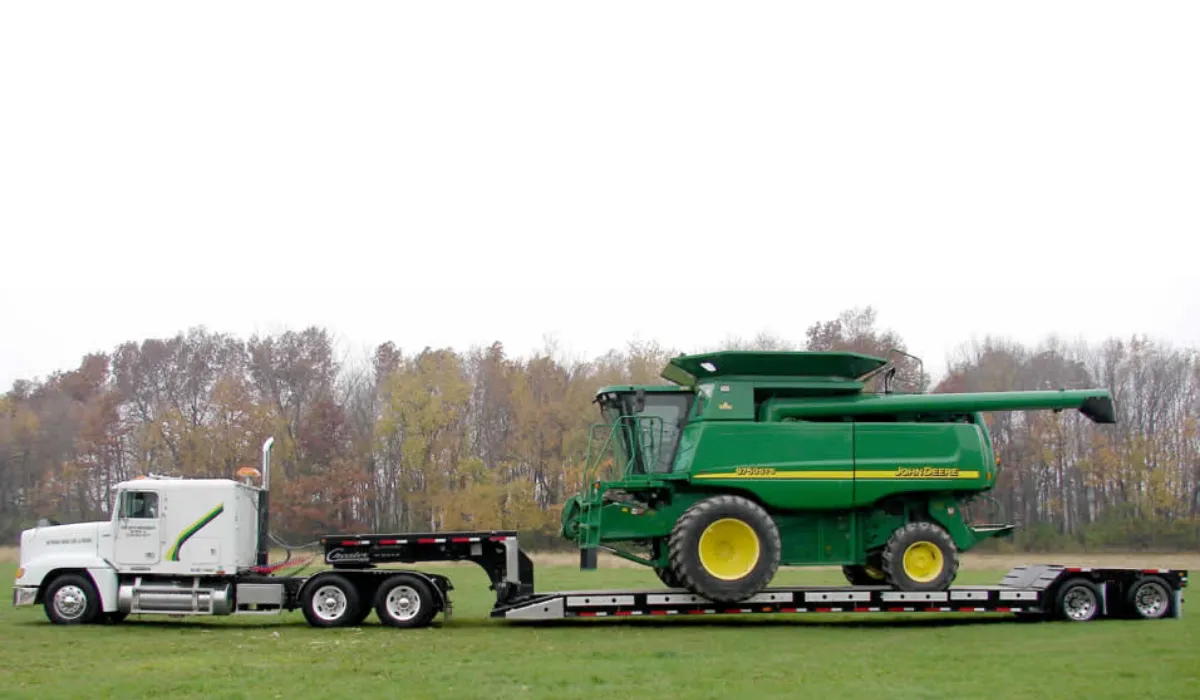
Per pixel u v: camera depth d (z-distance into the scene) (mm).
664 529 17562
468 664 12758
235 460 47625
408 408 45406
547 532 44812
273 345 56562
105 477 52719
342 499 46406
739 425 17328
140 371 58344
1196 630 16328
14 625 17391
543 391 50031
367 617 18750
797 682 11445
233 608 17219
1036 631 16328
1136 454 47688
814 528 17844
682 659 13156
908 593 17031
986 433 18234
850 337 52031
